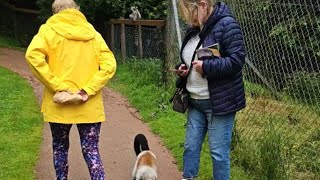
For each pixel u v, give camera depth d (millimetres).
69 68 4043
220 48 3834
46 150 5809
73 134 6531
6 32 21812
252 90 5652
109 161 5535
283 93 5215
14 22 21547
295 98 5051
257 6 5457
